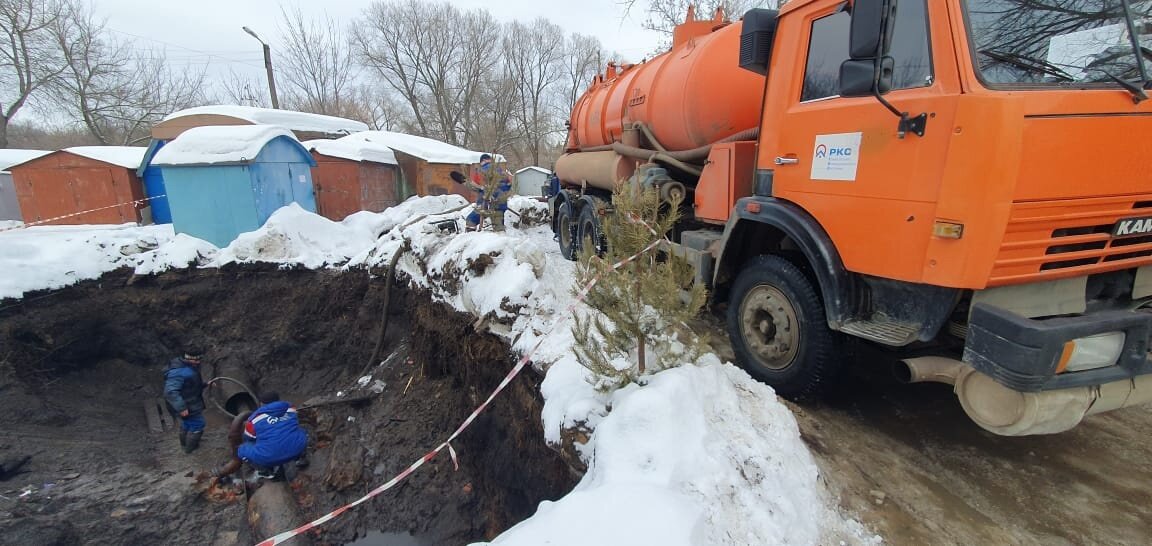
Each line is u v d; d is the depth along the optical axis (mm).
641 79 6426
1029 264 2566
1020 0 2670
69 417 7137
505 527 4875
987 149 2387
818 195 3309
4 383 7027
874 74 2736
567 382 3789
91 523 5305
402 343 8086
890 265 2842
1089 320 2322
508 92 38031
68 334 7957
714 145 4543
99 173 11898
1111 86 2707
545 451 4176
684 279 3242
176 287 8695
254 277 8906
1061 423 2445
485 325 5492
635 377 3168
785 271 3580
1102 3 2770
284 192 9680
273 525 5148
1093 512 2703
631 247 3156
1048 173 2469
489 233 6551
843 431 3443
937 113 2547
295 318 8844
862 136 2967
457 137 38906
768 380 3795
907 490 2885
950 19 2553
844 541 2484
